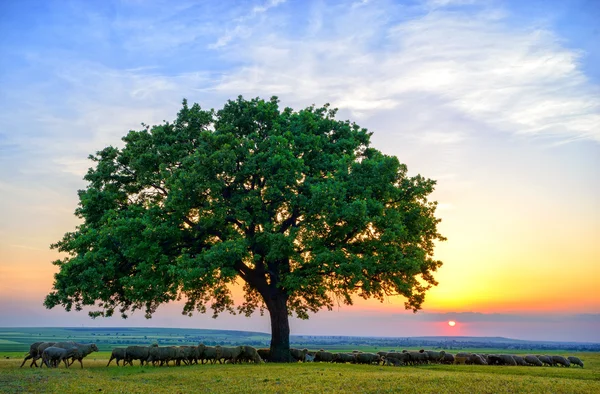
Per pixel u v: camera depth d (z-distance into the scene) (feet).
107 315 123.65
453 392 66.69
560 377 95.96
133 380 77.25
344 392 64.95
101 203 122.11
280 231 125.29
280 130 128.67
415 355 140.87
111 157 129.80
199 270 103.50
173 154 125.08
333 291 120.88
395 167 120.16
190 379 78.84
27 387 65.36
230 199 122.42
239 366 106.22
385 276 118.01
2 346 407.23
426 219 128.06
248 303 155.33
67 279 109.29
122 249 112.47
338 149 132.46
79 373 87.15
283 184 116.47
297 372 91.35
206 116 132.16
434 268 133.80
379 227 119.14
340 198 112.57
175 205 114.01
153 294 115.44
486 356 161.79
